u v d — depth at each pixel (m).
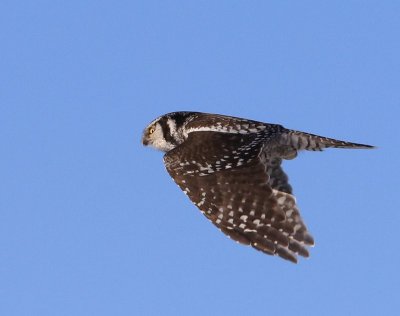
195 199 15.12
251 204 14.85
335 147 15.36
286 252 14.62
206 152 15.23
